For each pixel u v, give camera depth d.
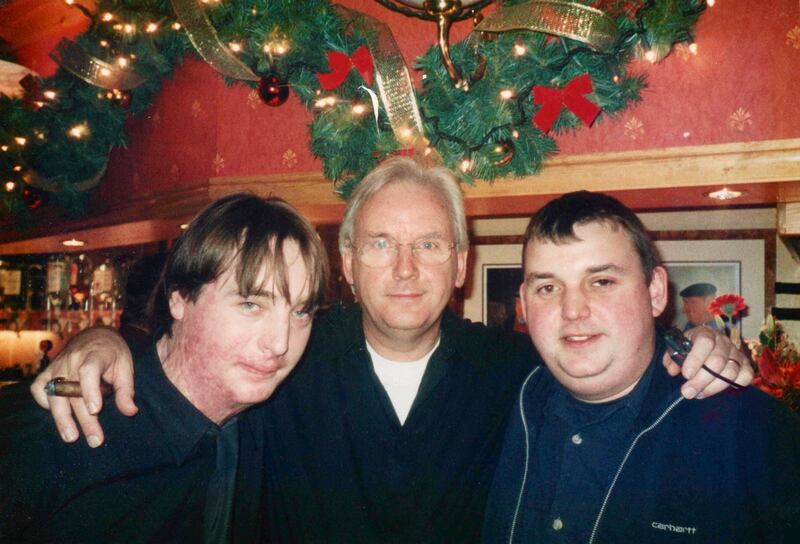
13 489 1.02
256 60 1.93
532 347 1.63
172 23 2.22
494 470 1.49
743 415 1.17
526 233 1.26
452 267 1.51
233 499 1.25
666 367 1.22
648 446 1.20
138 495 1.12
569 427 1.27
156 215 2.75
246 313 1.11
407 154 2.00
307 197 2.27
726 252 2.40
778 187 1.75
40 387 1.03
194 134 2.62
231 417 1.24
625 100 1.71
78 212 3.12
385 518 1.44
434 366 1.54
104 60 2.44
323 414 1.51
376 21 1.82
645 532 1.15
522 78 1.70
